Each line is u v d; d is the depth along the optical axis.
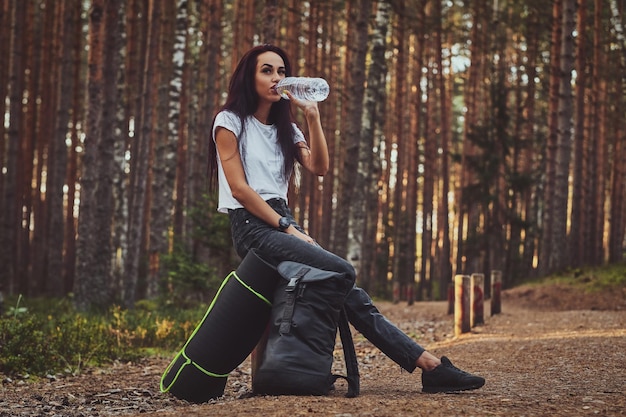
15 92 21.69
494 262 26.38
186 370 4.66
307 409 3.87
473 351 8.09
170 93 21.25
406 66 36.28
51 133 28.83
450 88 37.66
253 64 4.66
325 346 4.46
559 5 24.95
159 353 9.68
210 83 22.78
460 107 49.81
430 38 34.53
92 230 15.29
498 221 26.22
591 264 28.11
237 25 28.31
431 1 32.62
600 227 33.06
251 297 4.57
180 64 21.11
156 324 11.02
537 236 35.06
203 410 4.02
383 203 39.66
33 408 5.57
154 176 21.45
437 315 15.29
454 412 3.75
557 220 22.16
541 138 33.09
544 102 39.53
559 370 6.15
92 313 14.05
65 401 5.82
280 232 4.54
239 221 4.62
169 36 24.83
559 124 22.02
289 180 4.83
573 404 4.09
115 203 20.27
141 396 6.15
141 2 27.66
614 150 30.20
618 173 29.92
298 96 4.65
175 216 30.64
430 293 34.56
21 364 7.67
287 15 28.50
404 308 18.27
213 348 4.62
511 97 40.44
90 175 15.56
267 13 14.81
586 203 28.25
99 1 15.16
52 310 14.95
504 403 4.07
